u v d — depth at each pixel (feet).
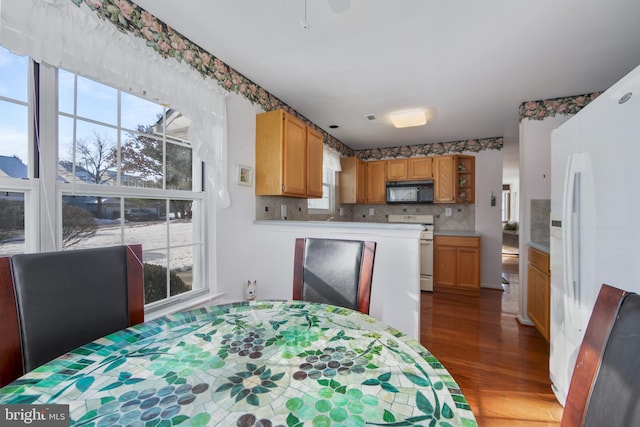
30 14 3.60
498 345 7.59
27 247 4.01
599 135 3.86
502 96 8.79
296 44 6.14
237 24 5.49
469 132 12.75
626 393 1.68
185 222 6.43
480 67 7.01
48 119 4.17
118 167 5.13
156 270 5.79
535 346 7.54
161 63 5.37
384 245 6.73
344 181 14.65
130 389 2.12
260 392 2.10
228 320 3.51
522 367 6.51
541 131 9.04
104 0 4.49
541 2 4.77
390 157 15.75
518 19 5.21
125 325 3.59
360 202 15.03
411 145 15.26
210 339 2.98
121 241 5.18
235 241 7.54
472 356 7.02
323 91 8.55
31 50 3.62
